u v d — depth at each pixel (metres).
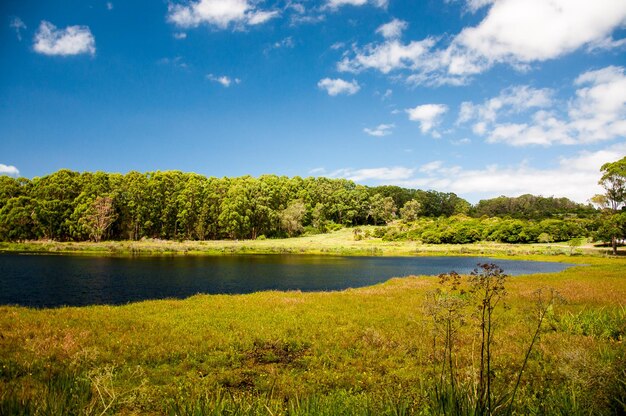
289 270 49.44
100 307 20.83
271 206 140.12
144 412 7.70
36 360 10.80
